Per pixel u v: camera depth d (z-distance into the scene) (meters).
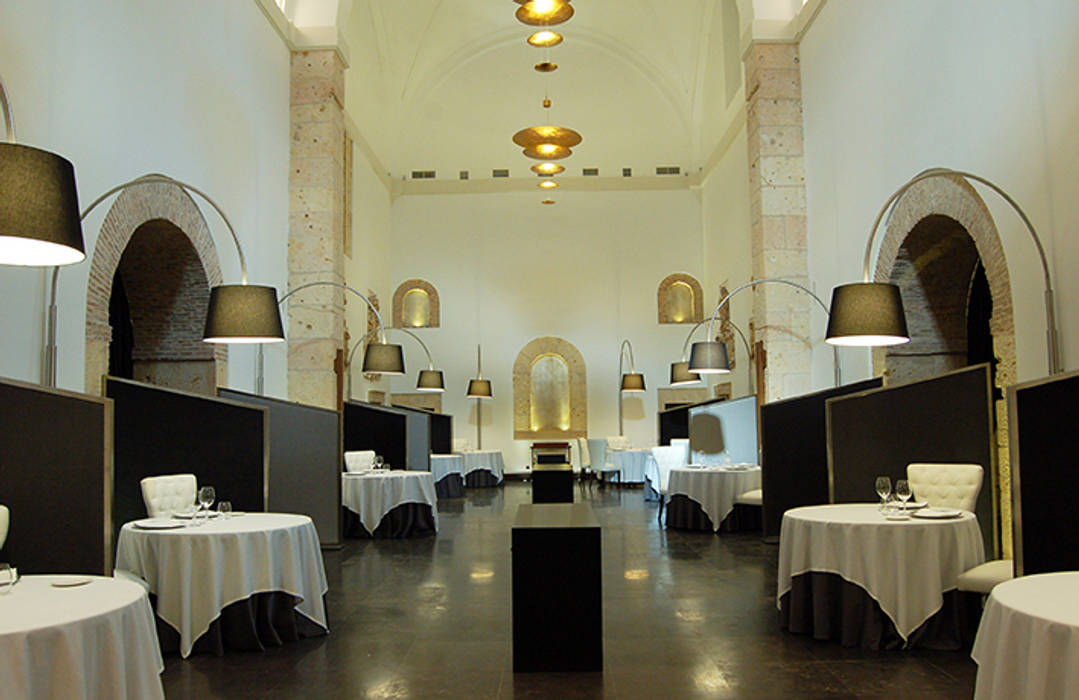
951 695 4.15
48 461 4.38
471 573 7.48
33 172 3.39
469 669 4.66
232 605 5.01
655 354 18.75
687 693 4.22
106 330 6.41
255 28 9.64
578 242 18.98
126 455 6.10
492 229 19.02
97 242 6.32
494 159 19.08
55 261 3.76
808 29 10.60
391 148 18.80
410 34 17.78
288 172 10.67
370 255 16.80
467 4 17.67
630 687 4.32
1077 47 5.53
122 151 6.70
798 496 8.86
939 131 7.41
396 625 5.64
